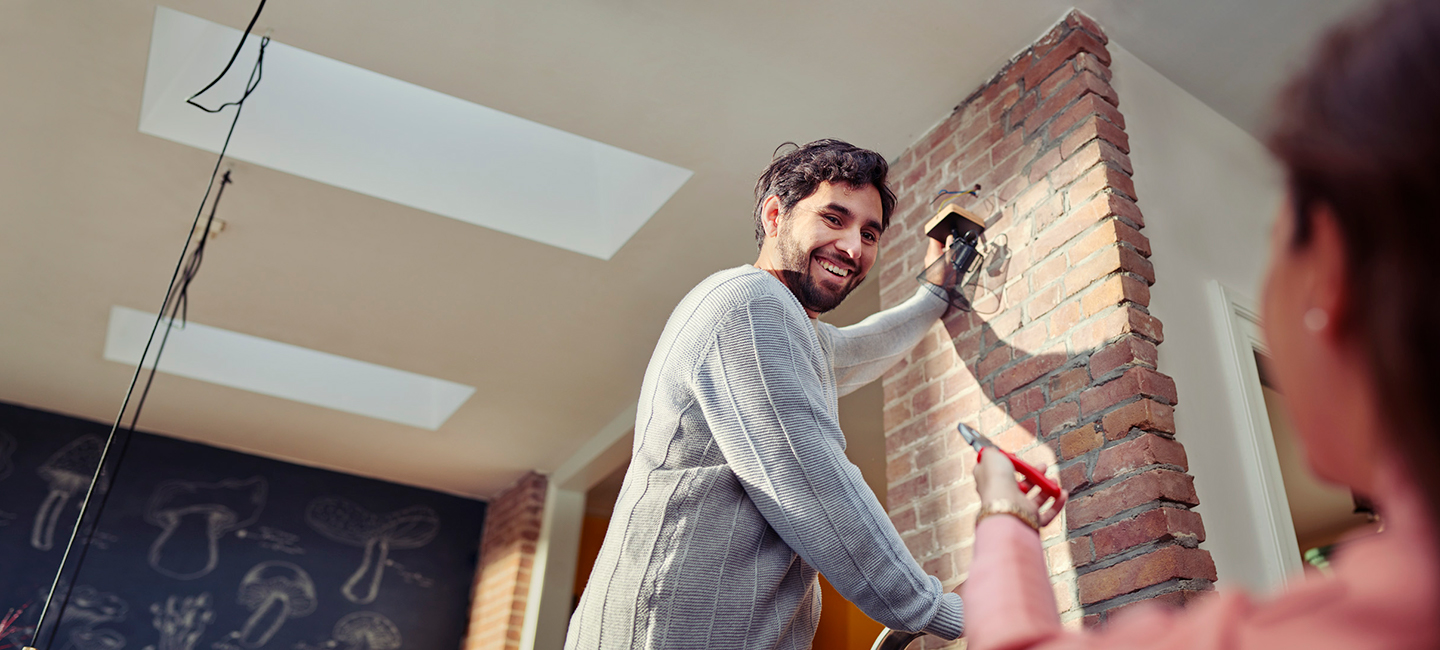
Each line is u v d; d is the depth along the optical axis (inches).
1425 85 11.6
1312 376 13.2
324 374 205.0
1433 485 11.4
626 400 193.6
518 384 189.8
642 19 107.3
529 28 109.2
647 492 46.9
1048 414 88.4
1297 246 13.4
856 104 117.7
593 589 46.1
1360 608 11.9
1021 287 96.7
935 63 111.5
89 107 123.6
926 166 118.8
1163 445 78.9
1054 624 17.9
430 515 240.8
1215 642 12.9
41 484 203.6
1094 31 105.0
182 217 143.3
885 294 117.4
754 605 44.5
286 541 222.2
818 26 107.0
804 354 48.5
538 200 147.5
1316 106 12.9
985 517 21.7
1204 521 78.7
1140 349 83.3
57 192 139.9
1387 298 11.7
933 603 43.7
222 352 197.5
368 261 153.0
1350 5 99.9
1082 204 93.4
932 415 102.1
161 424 215.3
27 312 173.8
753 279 50.1
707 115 120.3
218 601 210.8
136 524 209.8
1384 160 11.7
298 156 134.0
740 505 46.2
